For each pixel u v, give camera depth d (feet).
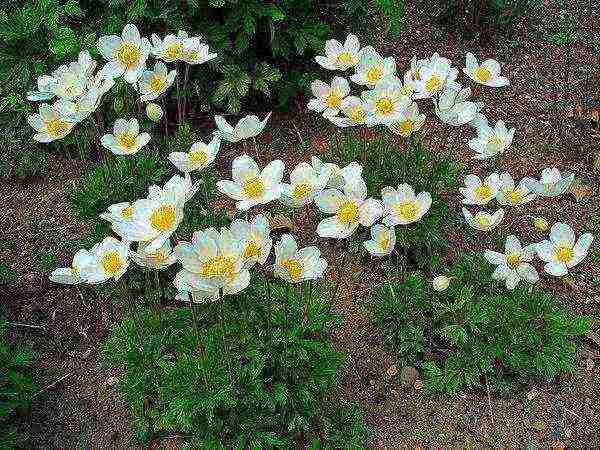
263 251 1.75
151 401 2.31
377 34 3.95
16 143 3.18
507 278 2.29
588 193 3.11
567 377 2.46
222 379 1.98
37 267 2.83
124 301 2.53
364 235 2.79
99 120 2.90
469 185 2.38
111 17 3.09
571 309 2.68
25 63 3.06
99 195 2.61
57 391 2.44
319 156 3.15
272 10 3.03
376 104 2.35
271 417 2.12
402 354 2.52
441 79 2.44
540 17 4.05
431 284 2.67
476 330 2.37
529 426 2.35
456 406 2.40
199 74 3.25
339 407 2.31
